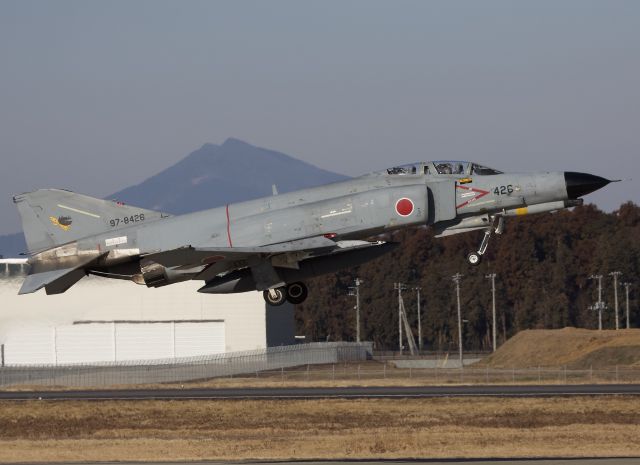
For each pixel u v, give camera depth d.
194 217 107.88
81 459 83.38
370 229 102.00
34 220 110.56
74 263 109.06
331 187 106.12
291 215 103.25
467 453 82.62
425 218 101.69
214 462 79.19
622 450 83.12
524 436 92.69
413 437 93.12
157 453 85.69
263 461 79.38
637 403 117.69
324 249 101.50
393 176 105.88
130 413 119.00
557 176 104.44
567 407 115.25
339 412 114.44
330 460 79.62
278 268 104.31
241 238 103.50
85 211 110.38
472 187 104.12
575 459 77.38
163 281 106.81
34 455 86.44
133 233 108.44
